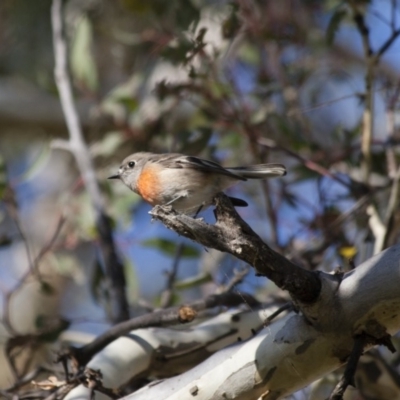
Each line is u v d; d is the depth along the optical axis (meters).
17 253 15.34
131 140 12.86
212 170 8.27
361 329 6.16
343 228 10.84
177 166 8.52
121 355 8.05
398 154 11.87
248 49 12.68
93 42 16.03
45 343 9.84
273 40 12.22
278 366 6.46
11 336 10.03
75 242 11.95
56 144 11.68
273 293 9.90
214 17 12.23
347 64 14.96
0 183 10.65
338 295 6.15
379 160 11.82
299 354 6.37
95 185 11.22
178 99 11.85
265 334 6.65
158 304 11.08
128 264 11.51
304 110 10.81
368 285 6.11
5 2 16.19
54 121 16.66
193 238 5.87
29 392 8.62
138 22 15.43
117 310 9.92
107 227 10.73
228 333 8.33
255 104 12.50
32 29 16.03
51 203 16.47
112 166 12.55
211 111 11.66
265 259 5.85
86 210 11.79
